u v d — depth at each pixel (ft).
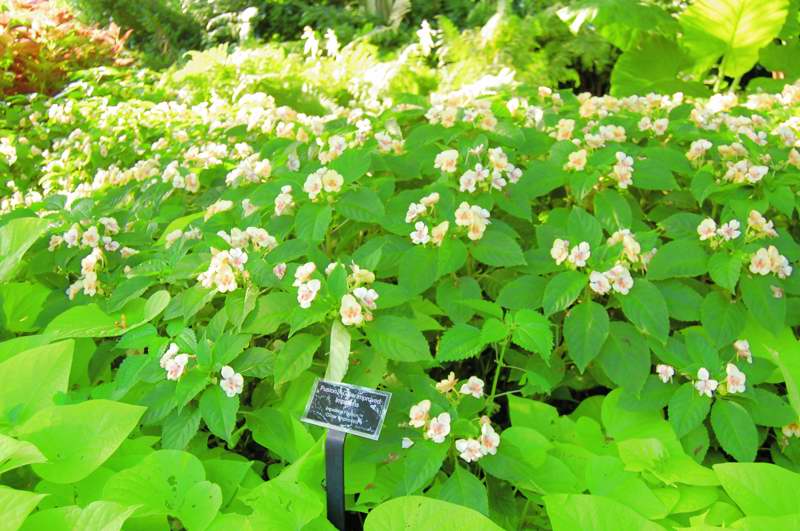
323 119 6.22
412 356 3.50
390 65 12.78
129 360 3.76
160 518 3.09
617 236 4.06
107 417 3.28
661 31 12.45
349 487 3.35
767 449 3.97
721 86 13.19
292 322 3.60
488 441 3.16
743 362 3.84
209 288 3.96
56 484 3.23
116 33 15.10
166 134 8.17
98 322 4.09
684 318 4.01
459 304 4.10
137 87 11.44
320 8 20.39
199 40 21.94
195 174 5.34
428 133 5.14
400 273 4.03
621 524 2.93
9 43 12.23
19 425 3.38
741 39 12.21
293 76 12.09
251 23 20.65
